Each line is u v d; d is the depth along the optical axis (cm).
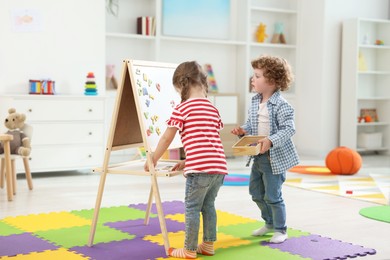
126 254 265
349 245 285
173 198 412
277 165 283
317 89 712
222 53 717
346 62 707
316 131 713
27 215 348
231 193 434
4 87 523
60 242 285
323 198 421
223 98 670
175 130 262
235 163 618
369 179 516
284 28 749
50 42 540
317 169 576
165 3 664
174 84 269
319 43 708
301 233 309
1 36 520
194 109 259
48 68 541
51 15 539
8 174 396
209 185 256
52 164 514
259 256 264
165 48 679
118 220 337
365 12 735
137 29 650
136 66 279
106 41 641
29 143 434
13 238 292
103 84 566
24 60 530
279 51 748
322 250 275
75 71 553
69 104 519
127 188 454
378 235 311
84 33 555
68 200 401
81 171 550
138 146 302
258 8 711
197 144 255
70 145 522
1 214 351
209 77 700
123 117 284
